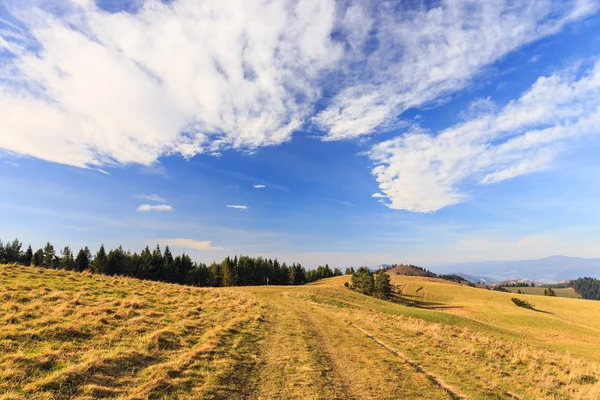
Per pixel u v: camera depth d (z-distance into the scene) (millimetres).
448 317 46156
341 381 10141
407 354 14773
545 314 76188
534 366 14844
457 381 11305
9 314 11102
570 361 17219
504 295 102375
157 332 12461
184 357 10570
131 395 7355
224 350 12156
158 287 25531
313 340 16000
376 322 25531
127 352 9844
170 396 7656
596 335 49031
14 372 7309
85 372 8023
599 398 10695
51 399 6660
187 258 104250
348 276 141875
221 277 106375
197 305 20906
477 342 20750
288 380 9734
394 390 9711
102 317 12992
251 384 9180
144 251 92688
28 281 17438
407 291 111438
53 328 10562
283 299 43656
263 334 16141
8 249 79000
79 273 24562
